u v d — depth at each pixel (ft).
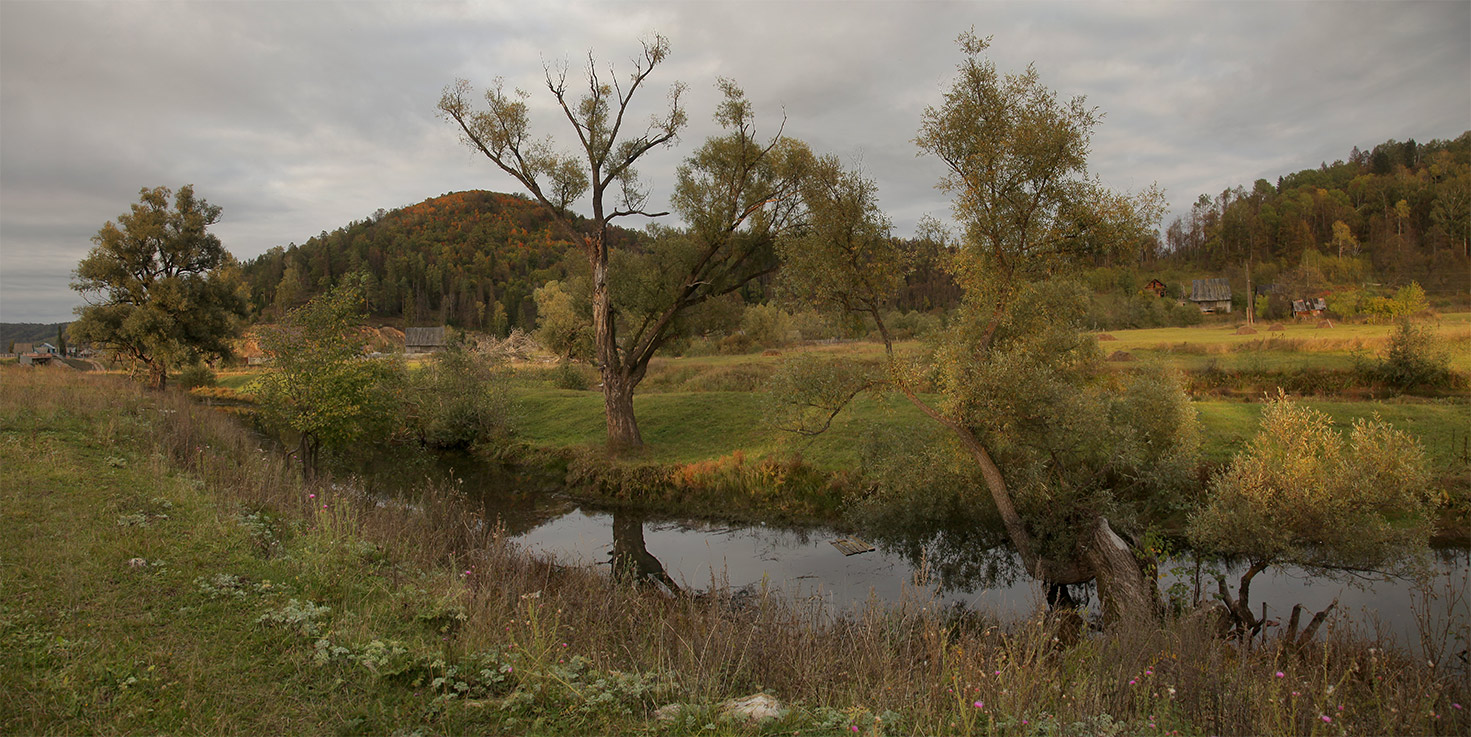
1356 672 23.98
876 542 54.29
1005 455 48.85
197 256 136.36
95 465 39.29
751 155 73.46
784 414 52.80
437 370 99.45
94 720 15.26
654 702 18.75
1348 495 38.06
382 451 90.27
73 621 20.01
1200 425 54.70
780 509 62.23
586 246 79.00
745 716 17.84
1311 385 91.76
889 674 20.66
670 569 50.08
